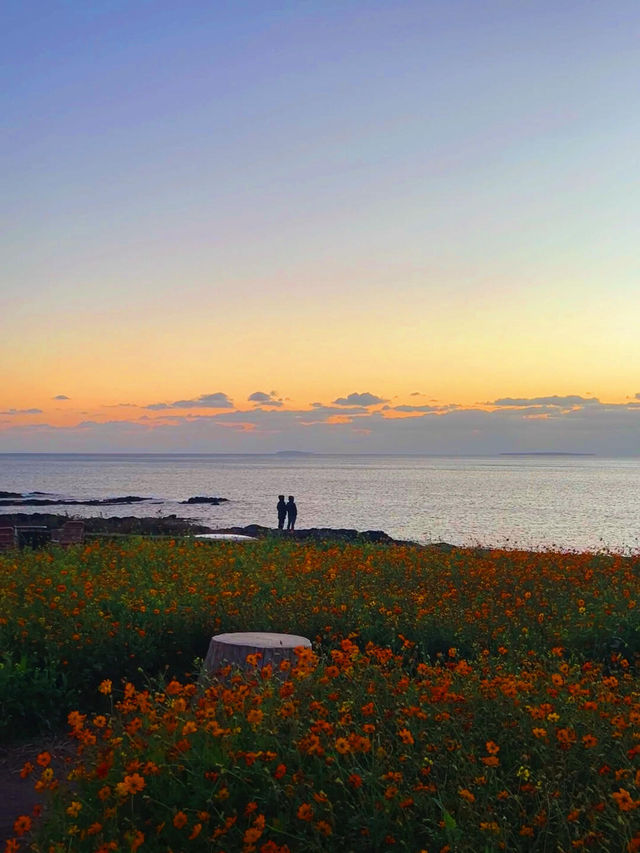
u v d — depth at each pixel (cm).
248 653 741
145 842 426
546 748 480
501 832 409
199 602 987
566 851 403
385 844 418
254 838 396
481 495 10494
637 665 835
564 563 1336
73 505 8519
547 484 15362
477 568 1223
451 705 546
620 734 495
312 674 602
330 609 968
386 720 542
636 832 397
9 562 1305
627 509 7506
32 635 858
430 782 456
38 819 545
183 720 509
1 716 757
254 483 15475
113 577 1119
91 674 827
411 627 931
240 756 471
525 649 859
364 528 5191
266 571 1223
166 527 3409
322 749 470
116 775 467
